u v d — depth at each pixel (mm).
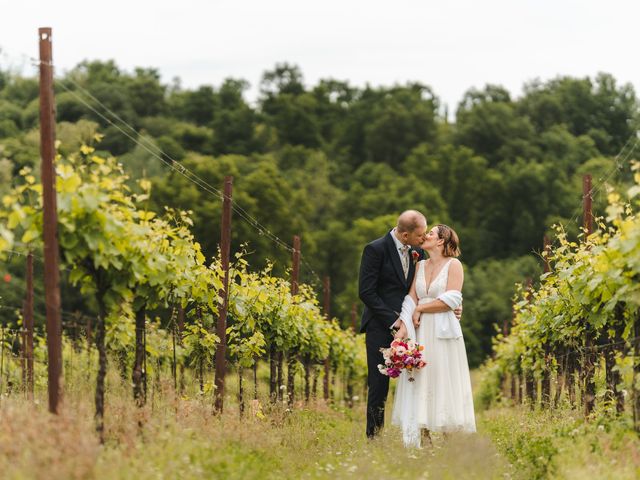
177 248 9219
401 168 89875
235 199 46219
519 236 72188
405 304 10000
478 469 7762
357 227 64688
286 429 10633
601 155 83312
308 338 16625
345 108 106688
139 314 9086
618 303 8789
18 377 13867
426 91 112562
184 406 9086
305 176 75875
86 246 7570
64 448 6324
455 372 9820
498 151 90000
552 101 94125
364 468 7742
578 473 6582
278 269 43125
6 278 10000
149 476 6434
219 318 11789
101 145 54344
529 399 16359
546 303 12883
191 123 84375
